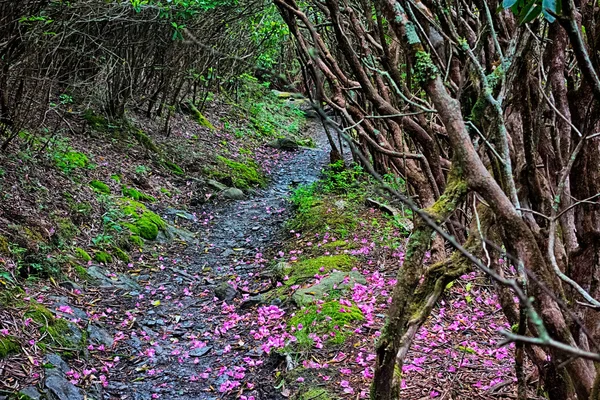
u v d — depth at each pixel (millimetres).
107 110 7453
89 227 4930
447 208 1353
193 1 6617
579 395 1262
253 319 3863
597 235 1419
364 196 5875
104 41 6664
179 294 4434
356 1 3113
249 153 9867
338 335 3209
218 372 3189
